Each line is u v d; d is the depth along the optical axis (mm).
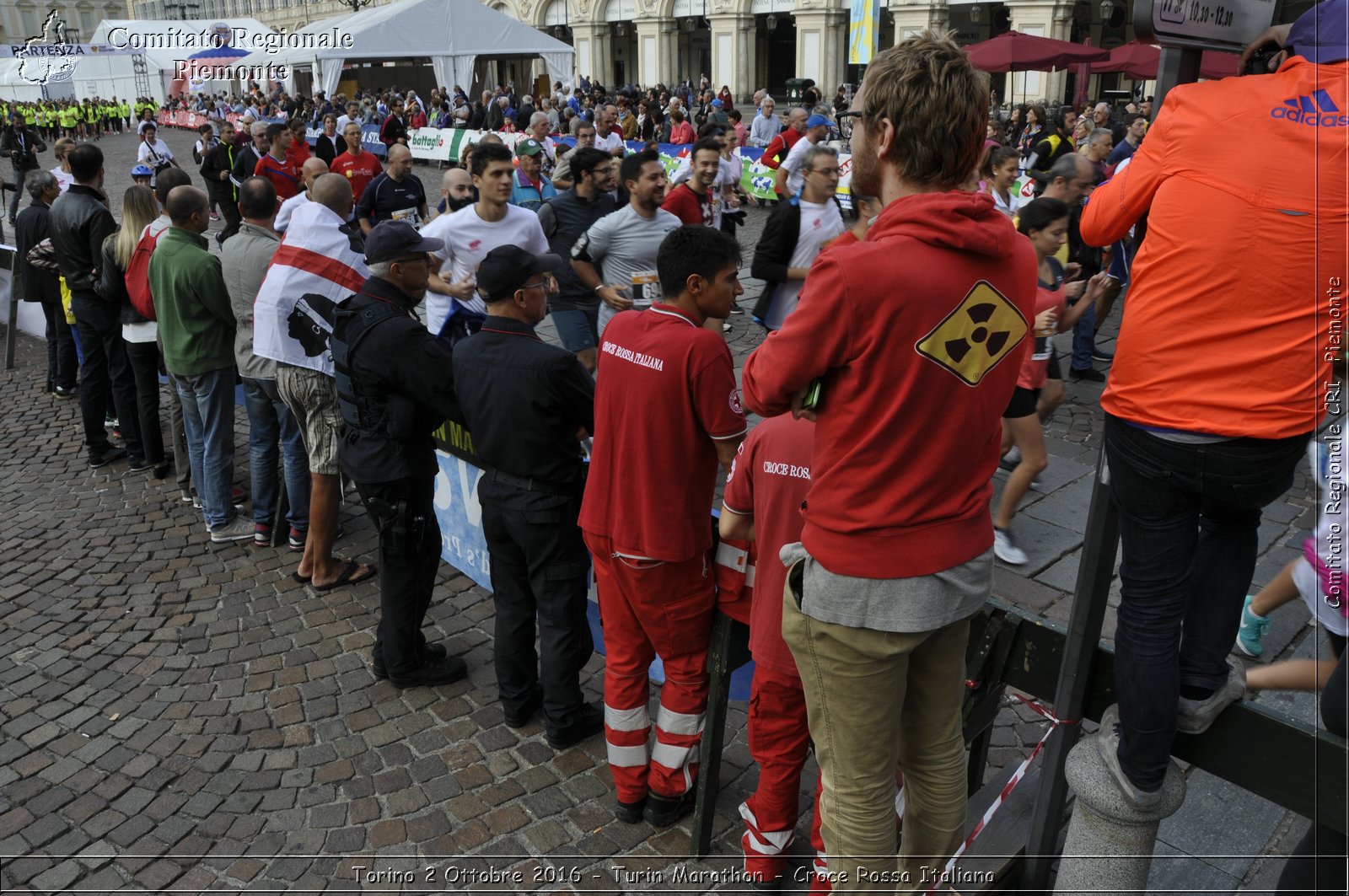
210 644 4363
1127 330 1876
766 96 17406
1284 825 3098
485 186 5336
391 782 3439
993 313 1733
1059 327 4645
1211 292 1716
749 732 2791
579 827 3203
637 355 2756
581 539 3354
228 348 5105
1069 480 5734
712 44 44375
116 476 6371
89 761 3598
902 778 2717
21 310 9922
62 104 39125
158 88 43969
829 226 5535
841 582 1842
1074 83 32688
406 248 3586
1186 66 1907
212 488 5258
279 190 12148
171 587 4879
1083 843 2297
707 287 2742
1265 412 1714
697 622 2914
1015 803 2850
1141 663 1996
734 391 2736
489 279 3145
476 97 28859
